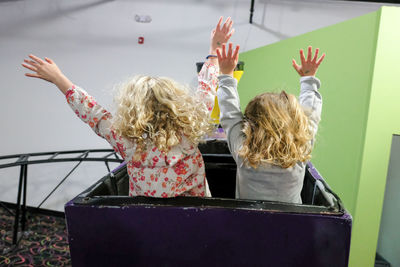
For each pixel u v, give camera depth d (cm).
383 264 195
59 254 235
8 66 302
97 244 72
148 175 75
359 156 133
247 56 257
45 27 290
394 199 191
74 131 307
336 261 66
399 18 121
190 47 281
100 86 294
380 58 123
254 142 77
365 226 135
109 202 70
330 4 261
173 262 72
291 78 195
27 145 317
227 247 69
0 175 324
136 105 74
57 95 300
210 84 96
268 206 68
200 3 273
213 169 138
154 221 69
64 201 322
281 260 68
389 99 125
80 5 282
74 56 292
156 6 277
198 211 67
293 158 75
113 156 308
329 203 72
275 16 267
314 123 87
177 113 74
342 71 149
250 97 255
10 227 278
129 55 287
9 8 293
